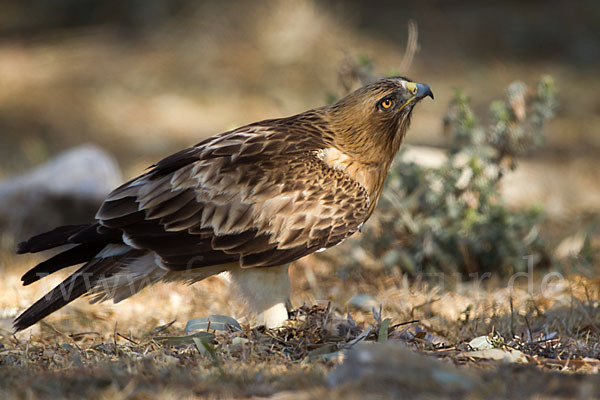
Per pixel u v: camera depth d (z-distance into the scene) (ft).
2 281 37.22
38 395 21.31
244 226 27.48
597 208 53.21
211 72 84.94
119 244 27.45
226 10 89.10
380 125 29.60
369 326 28.12
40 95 79.82
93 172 50.37
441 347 26.11
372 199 30.50
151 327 31.17
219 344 26.27
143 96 80.84
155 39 91.25
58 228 27.61
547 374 22.18
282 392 20.95
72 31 97.40
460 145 40.50
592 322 30.76
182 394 21.06
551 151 66.59
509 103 39.11
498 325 30.12
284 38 86.53
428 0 100.94
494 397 20.33
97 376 22.38
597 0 102.22
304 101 80.02
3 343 28.91
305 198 28.07
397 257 38.58
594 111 77.15
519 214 40.98
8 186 48.91
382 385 20.48
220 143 28.30
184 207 27.14
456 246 39.50
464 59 90.12
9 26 100.94
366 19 98.17
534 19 98.58
